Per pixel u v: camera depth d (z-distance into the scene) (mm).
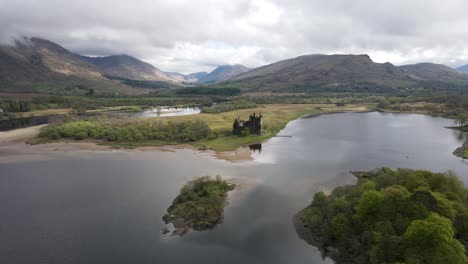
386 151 129875
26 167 109375
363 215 55688
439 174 64875
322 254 55188
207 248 57656
